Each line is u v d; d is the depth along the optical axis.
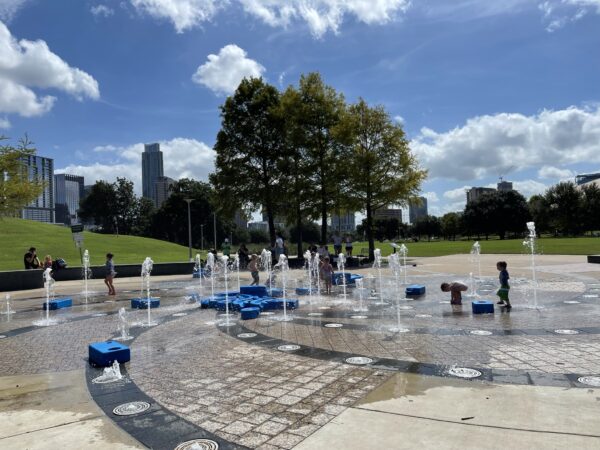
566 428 4.24
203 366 7.05
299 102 31.62
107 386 6.19
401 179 31.30
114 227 98.00
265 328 9.95
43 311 13.81
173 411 5.16
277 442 4.24
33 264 21.64
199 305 14.13
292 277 23.56
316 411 4.98
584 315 10.34
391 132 31.42
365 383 5.91
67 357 8.03
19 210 23.55
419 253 41.47
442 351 7.43
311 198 32.09
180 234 88.12
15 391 6.14
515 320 9.95
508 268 23.11
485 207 88.31
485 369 6.33
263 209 35.09
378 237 121.50
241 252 30.34
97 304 15.10
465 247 48.84
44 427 4.82
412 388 5.62
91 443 4.37
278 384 6.01
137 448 4.23
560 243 47.69
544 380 5.75
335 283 18.61
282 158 32.97
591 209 72.56
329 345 8.18
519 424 4.37
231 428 4.61
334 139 31.30
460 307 12.03
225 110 34.59
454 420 4.53
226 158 34.31
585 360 6.64
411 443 4.05
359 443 4.11
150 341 9.10
